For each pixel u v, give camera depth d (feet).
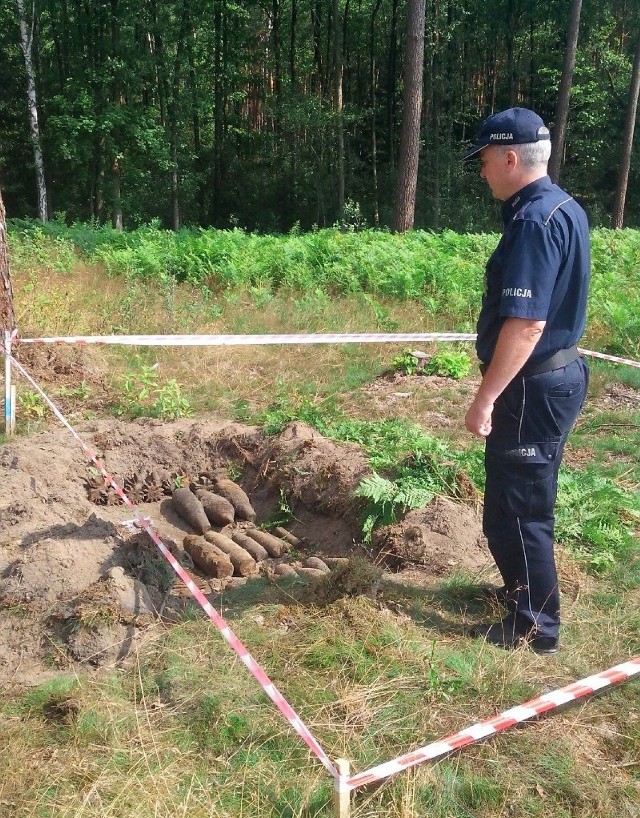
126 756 8.77
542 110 119.14
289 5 115.75
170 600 12.05
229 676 10.03
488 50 118.21
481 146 9.82
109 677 10.10
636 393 24.63
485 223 100.94
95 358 24.59
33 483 15.10
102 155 87.86
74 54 87.97
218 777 8.55
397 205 64.64
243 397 22.95
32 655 10.61
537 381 9.86
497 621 11.54
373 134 110.11
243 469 17.99
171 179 97.96
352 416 21.79
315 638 10.77
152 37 94.84
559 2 105.60
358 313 33.01
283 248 42.19
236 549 14.37
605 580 12.98
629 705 9.80
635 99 85.15
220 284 37.55
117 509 16.25
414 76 61.82
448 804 8.23
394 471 15.83
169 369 24.77
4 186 95.25
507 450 10.25
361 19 116.88
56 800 8.12
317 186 104.47
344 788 7.72
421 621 11.52
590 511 14.85
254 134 114.62
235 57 110.01
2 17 86.53
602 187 114.32
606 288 38.24
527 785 8.52
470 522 14.06
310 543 15.56
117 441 17.72
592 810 8.23
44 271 37.81
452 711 9.60
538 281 9.18
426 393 23.93
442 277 36.86
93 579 11.82
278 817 8.06
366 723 9.32
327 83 117.80
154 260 39.14
